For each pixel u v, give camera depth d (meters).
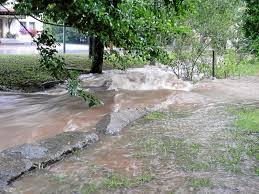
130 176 5.18
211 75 14.66
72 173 5.29
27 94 11.27
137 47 6.86
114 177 5.13
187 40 13.75
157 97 10.46
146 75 13.55
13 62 18.12
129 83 12.55
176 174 5.23
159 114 8.58
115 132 7.13
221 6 14.09
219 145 6.39
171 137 6.85
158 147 6.32
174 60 13.63
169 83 12.62
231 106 9.52
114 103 9.65
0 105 9.66
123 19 6.14
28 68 15.96
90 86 12.33
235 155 5.91
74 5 5.99
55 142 6.09
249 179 5.06
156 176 5.17
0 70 15.29
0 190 4.73
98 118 8.20
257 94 11.35
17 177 5.07
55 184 4.95
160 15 7.22
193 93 11.10
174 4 7.31
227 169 5.39
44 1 6.17
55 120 8.10
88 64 18.34
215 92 11.61
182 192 4.69
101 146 6.39
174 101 10.07
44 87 12.45
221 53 15.23
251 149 6.18
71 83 7.95
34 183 4.98
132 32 6.57
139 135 6.99
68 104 9.59
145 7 6.90
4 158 5.38
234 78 14.63
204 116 8.45
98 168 5.46
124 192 4.70
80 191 4.75
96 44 15.19
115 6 6.23
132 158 5.84
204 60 14.83
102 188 4.82
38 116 8.47
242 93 11.51
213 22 13.98
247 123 7.72
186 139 6.73
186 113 8.77
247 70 16.19
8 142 6.74
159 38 11.47
